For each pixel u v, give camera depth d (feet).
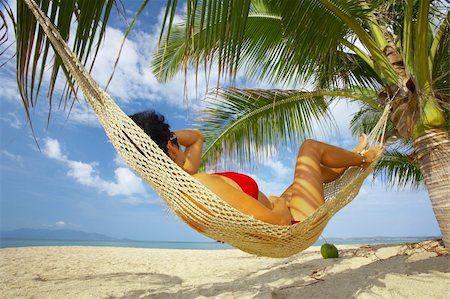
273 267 15.34
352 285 8.85
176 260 21.25
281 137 13.50
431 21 11.98
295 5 8.68
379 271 9.88
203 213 5.56
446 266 9.52
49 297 10.96
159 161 5.38
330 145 6.91
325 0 8.60
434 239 12.98
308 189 6.34
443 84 11.30
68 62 4.98
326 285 9.21
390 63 10.35
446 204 9.91
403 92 9.95
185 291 10.97
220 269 16.31
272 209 6.05
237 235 5.87
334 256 14.37
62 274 15.57
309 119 13.26
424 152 10.19
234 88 12.33
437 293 7.66
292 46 9.52
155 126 5.97
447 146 9.95
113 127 5.57
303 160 6.62
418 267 9.81
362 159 7.14
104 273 15.89
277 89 12.25
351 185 6.22
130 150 5.59
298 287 9.54
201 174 5.93
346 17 9.16
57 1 5.09
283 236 5.67
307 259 16.51
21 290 11.94
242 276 13.58
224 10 5.81
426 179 10.41
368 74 14.14
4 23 4.73
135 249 33.42
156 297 10.34
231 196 5.69
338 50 12.30
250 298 8.93
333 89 13.26
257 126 13.60
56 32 4.63
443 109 10.56
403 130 10.34
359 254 14.25
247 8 6.08
